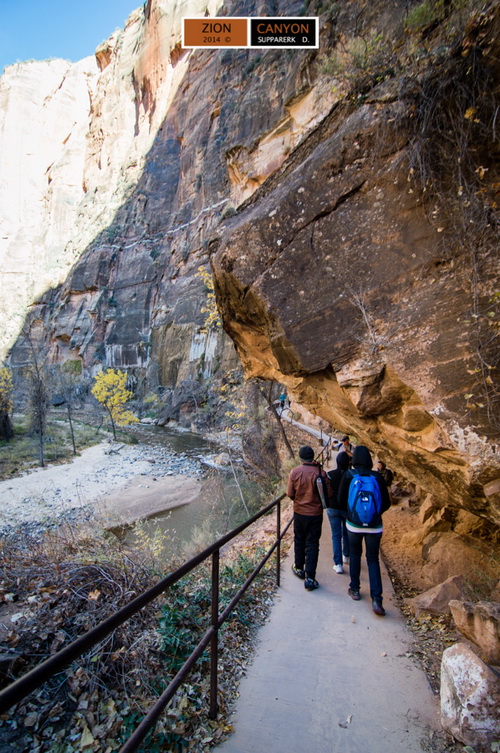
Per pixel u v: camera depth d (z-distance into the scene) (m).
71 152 86.06
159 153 62.09
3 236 85.69
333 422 4.95
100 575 3.11
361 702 2.34
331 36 7.27
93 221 71.44
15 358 68.31
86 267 62.38
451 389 2.44
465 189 2.42
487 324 2.34
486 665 2.06
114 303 58.84
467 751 1.90
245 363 5.61
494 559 3.73
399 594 3.97
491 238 2.35
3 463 22.16
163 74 66.81
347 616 3.41
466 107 2.32
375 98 2.95
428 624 3.19
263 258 3.56
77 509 14.21
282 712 2.27
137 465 22.47
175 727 2.10
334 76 3.51
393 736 2.07
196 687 2.45
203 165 49.59
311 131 3.72
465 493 2.71
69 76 97.94
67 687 2.28
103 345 58.34
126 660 2.47
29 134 92.44
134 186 65.31
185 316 46.09
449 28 2.42
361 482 3.62
